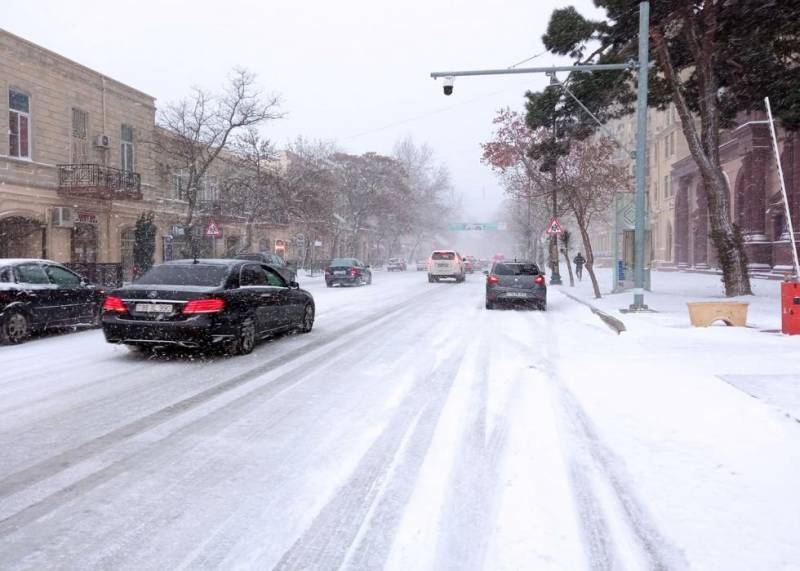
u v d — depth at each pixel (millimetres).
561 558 2855
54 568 2816
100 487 3783
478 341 10055
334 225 48531
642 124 13898
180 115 27234
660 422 5012
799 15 15547
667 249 48250
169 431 4969
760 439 4457
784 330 9836
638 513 3330
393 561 2861
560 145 20203
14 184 20656
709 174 17750
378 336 10648
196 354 8688
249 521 3299
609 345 9453
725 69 18344
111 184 23625
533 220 52406
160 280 8562
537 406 5680
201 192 35094
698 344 8969
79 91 23953
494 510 3410
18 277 10141
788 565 2729
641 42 13711
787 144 27281
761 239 29312
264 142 30859
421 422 5199
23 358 8414
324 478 3920
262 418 5352
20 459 4293
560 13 17938
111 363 7996
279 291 9852
